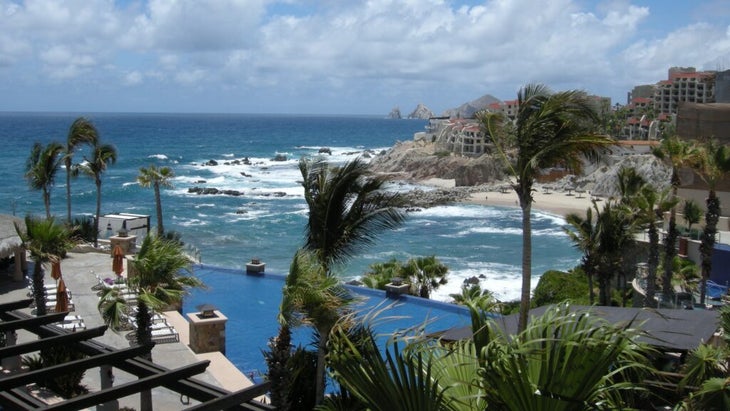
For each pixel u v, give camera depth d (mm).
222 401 6961
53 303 21703
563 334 4832
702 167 26906
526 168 13742
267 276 30609
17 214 72312
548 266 53125
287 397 13609
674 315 15516
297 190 99250
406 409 4973
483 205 87375
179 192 95438
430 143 139750
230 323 24000
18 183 98438
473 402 5137
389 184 17281
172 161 144625
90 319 20781
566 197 90875
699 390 9211
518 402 4656
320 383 13070
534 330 5027
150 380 7316
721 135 41406
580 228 26719
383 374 5059
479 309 5801
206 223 71375
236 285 29125
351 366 5195
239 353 20969
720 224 35656
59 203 82312
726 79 60000
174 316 22500
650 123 143375
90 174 36531
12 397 6945
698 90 159750
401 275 31312
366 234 15086
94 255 30828
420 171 114125
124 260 29438
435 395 4906
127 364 8031
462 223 74000
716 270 30344
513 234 67500
